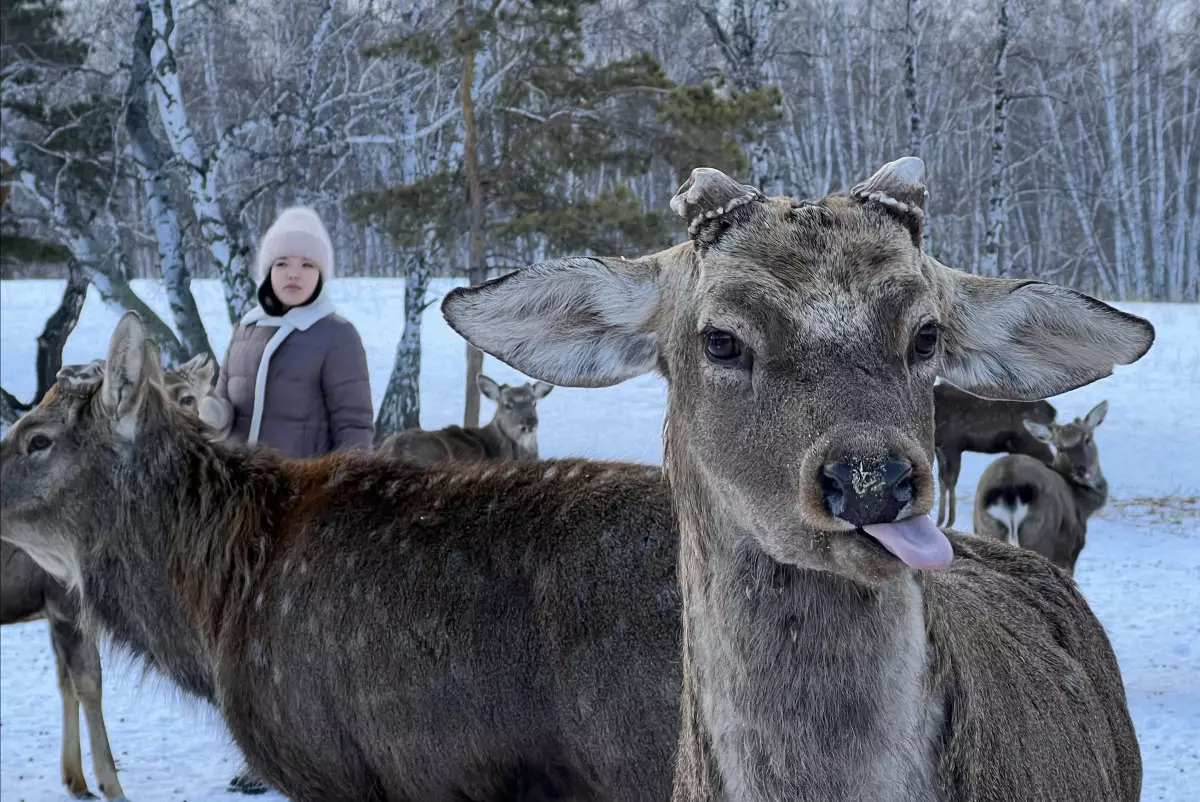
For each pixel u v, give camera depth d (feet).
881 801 7.36
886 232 7.49
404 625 11.55
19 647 30.14
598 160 56.44
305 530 12.53
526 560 11.27
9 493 14.02
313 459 13.42
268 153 58.95
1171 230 127.95
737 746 7.62
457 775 11.42
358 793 12.05
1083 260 127.24
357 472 12.82
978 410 46.16
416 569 11.68
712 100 53.93
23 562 19.83
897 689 7.36
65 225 58.08
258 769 12.71
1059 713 8.98
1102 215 135.03
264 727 12.44
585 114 56.49
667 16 101.65
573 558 11.09
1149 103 118.42
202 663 13.41
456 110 59.21
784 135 104.99
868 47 119.75
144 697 25.46
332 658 11.89
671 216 54.80
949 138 128.16
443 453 38.11
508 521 11.59
